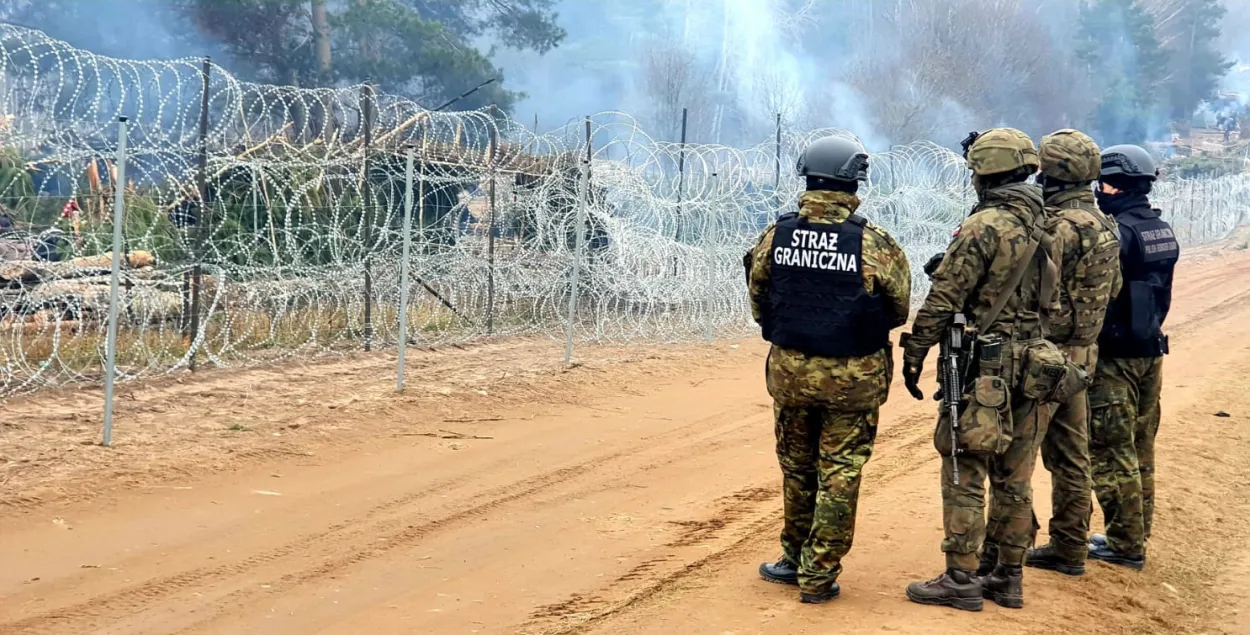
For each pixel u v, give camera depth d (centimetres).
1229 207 3528
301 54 2605
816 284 484
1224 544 662
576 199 1289
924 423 938
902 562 573
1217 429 943
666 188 1355
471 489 711
